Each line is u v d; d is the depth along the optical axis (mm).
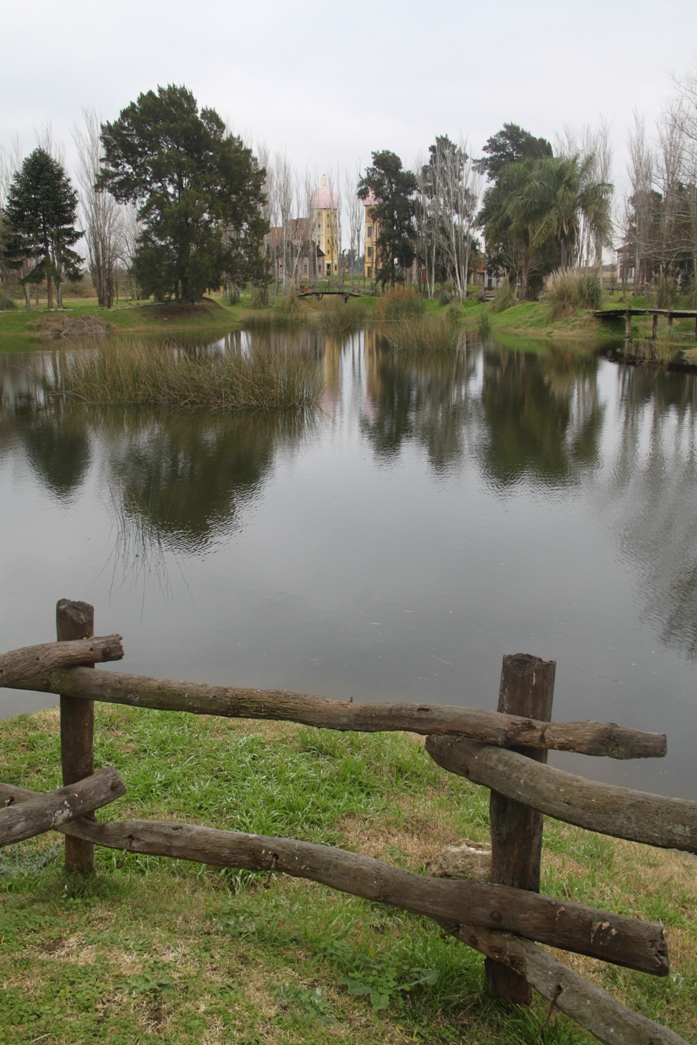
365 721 2447
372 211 67438
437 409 18344
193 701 2611
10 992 2262
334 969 2566
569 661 6066
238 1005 2309
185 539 9055
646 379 22906
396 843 3611
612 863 3750
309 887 3184
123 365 19859
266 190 65688
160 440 15000
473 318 48562
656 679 5793
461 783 4297
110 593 7469
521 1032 2330
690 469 12109
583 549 8539
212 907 2885
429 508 10211
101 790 2703
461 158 62562
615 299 45844
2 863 3062
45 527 9539
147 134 47094
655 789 4543
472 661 6059
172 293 51875
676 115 38125
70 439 15086
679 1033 2570
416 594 7367
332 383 23203
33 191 45875
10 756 4258
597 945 2141
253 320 48750
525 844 2307
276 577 7840
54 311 46219
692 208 36594
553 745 2193
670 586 7492
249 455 13617
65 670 2717
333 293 63500
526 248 48656
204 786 3928
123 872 3137
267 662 6039
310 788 4039
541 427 15875
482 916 2303
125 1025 2178
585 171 45656
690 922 3238
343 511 10094
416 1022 2355
